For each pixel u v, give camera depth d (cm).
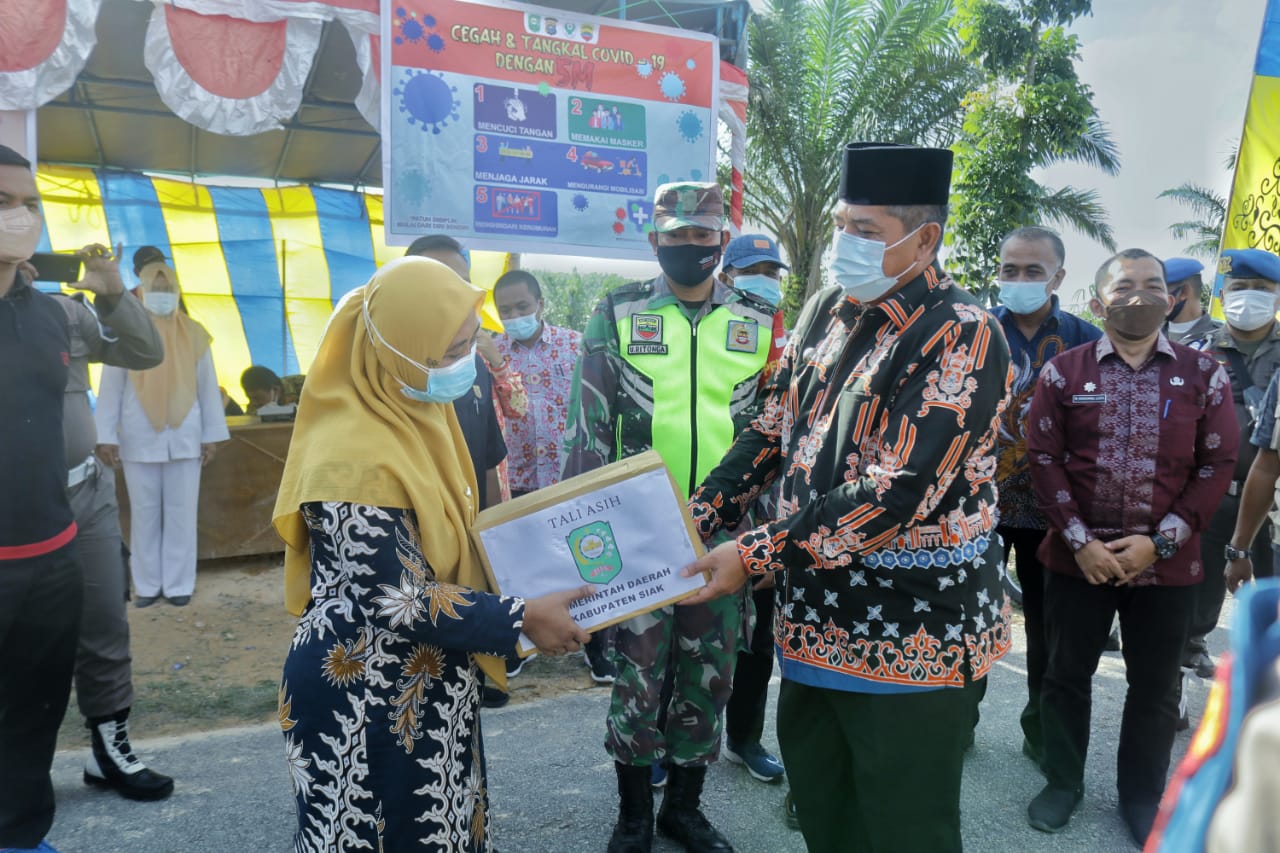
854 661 194
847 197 192
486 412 339
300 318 1021
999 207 1118
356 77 689
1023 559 341
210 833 288
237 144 869
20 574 242
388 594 159
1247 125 676
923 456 179
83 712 304
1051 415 297
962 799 316
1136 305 279
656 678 265
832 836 214
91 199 948
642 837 271
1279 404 299
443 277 168
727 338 281
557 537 183
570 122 512
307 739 165
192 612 541
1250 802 58
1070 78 1158
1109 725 378
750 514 349
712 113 545
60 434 255
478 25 487
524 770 335
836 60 1190
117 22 557
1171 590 282
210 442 564
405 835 168
